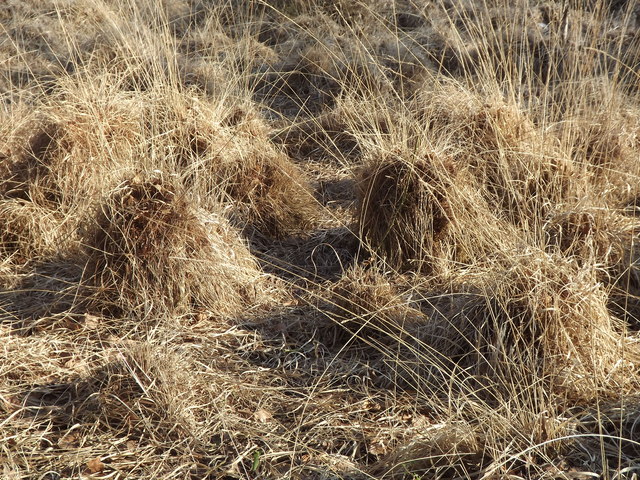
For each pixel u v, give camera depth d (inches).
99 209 239.6
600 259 243.6
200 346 215.6
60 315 226.8
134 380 192.2
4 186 279.7
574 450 173.3
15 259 259.6
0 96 345.7
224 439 178.7
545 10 440.1
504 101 331.0
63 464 167.0
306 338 224.1
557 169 272.5
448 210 259.3
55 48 447.5
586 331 200.2
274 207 294.2
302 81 448.1
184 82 406.0
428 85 385.7
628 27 421.7
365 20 482.0
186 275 233.6
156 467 168.1
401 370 205.2
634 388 195.2
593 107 333.4
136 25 346.3
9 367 199.5
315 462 172.1
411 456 169.8
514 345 198.1
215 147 301.9
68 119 285.3
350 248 277.4
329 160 368.5
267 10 502.9
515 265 208.1
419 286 248.4
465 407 190.4
